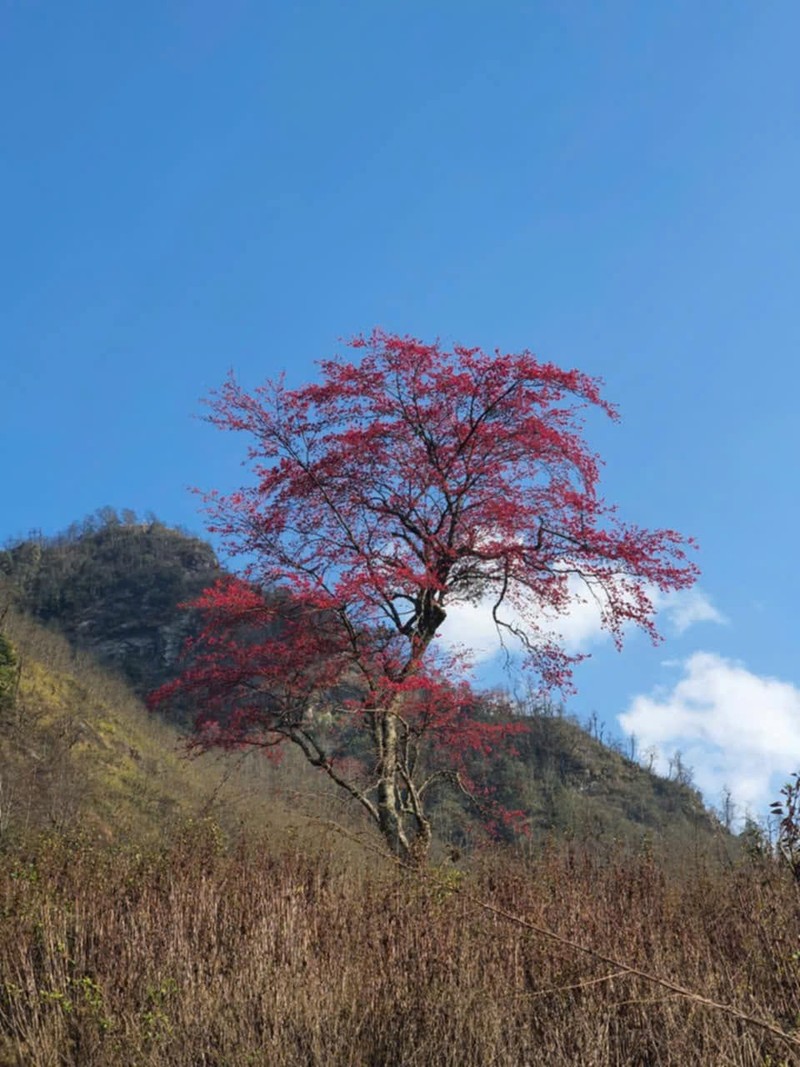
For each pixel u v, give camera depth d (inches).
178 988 255.8
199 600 458.6
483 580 481.4
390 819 437.7
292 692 454.9
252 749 487.2
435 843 469.1
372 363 477.4
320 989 248.5
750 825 327.6
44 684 1989.4
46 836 396.5
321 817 408.5
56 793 1220.5
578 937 258.2
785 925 265.3
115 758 1700.3
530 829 432.1
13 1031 252.2
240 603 450.6
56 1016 246.5
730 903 301.7
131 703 2267.5
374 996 244.2
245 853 375.2
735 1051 204.5
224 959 271.7
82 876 343.6
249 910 302.2
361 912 295.7
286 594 460.8
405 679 449.7
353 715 464.4
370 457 465.7
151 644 3420.3
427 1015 234.5
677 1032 215.0
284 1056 227.0
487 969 250.8
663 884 344.8
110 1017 243.6
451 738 475.5
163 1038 237.9
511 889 316.8
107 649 3425.2
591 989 233.8
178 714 2214.6
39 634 2527.1
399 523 477.7
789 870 289.9
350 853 382.3
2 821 535.2
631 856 388.8
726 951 269.9
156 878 345.4
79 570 3917.3
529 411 473.7
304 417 480.7
